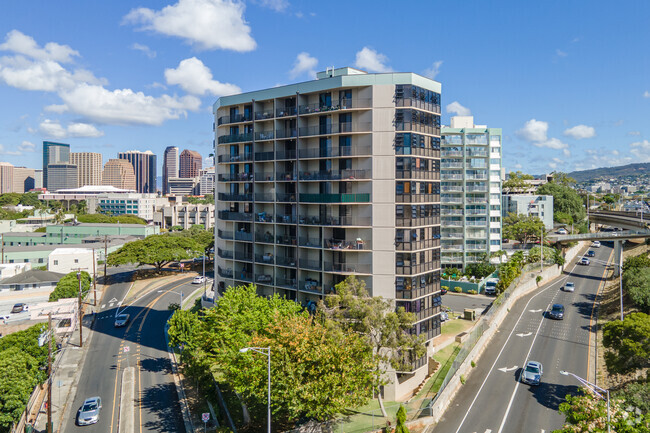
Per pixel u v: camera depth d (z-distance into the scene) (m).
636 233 116.50
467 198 106.31
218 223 69.50
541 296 90.50
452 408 47.12
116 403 51.66
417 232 52.84
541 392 50.62
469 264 105.69
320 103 56.47
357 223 53.59
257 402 47.53
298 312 53.53
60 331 69.62
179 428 45.41
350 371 38.62
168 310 91.25
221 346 46.22
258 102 62.38
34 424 47.03
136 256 117.94
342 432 40.31
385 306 45.12
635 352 46.56
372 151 52.84
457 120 111.75
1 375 44.25
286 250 60.56
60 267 119.19
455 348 61.94
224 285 67.06
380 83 52.69
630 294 71.62
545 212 145.12
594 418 34.38
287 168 60.06
